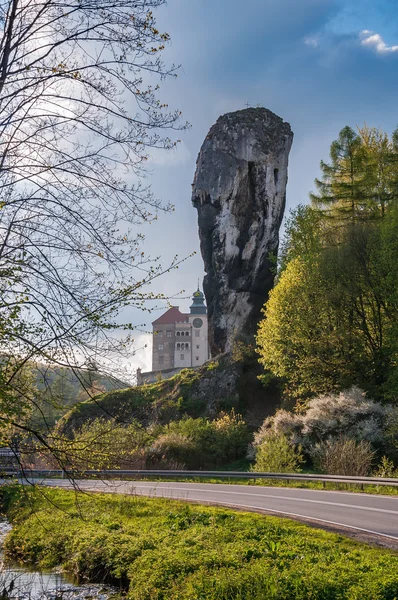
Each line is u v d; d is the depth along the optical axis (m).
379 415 31.16
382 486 21.41
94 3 7.97
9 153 8.17
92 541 12.16
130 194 8.20
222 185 59.19
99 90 8.10
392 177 49.88
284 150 61.12
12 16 8.00
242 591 8.03
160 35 8.10
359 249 37.81
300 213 49.72
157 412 50.69
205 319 136.50
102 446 8.53
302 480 25.11
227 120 60.59
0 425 7.73
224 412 49.09
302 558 9.49
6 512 17.44
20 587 10.55
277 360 38.88
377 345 37.03
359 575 8.23
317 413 32.53
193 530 12.47
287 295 39.25
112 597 9.73
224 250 59.41
